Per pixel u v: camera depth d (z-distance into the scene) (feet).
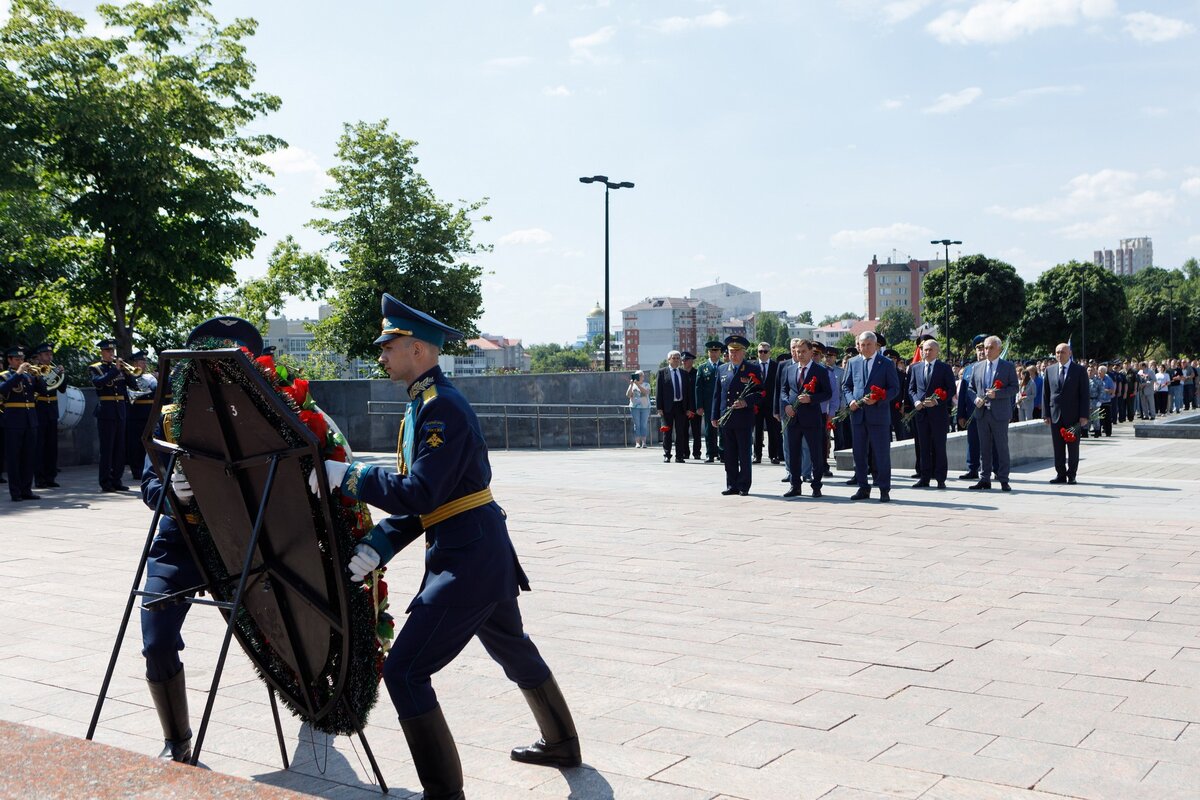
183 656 19.89
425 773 12.03
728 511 39.04
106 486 50.14
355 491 11.69
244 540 12.89
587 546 31.35
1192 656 18.72
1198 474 53.47
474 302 121.39
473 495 12.55
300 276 99.91
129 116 75.77
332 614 12.37
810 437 43.50
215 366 11.91
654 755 14.25
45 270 86.89
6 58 73.36
